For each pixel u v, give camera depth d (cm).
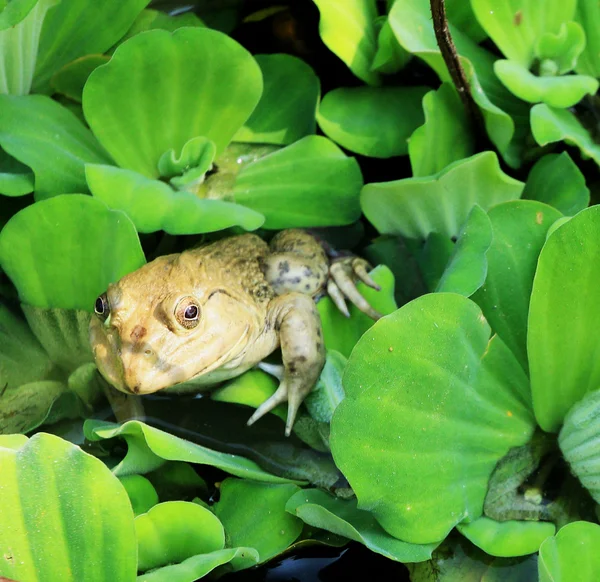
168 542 71
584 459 72
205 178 81
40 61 82
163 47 77
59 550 68
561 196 79
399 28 78
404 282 79
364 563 72
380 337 70
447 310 71
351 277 78
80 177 78
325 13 80
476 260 73
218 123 79
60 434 75
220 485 73
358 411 70
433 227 79
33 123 78
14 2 76
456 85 79
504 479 73
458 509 71
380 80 83
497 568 71
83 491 68
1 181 77
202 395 76
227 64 78
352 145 81
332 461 74
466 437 72
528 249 75
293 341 75
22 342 77
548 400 73
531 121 78
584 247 71
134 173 78
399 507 70
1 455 68
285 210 80
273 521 72
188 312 74
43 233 76
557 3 80
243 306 76
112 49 82
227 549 70
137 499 72
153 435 71
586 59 82
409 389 71
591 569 69
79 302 77
